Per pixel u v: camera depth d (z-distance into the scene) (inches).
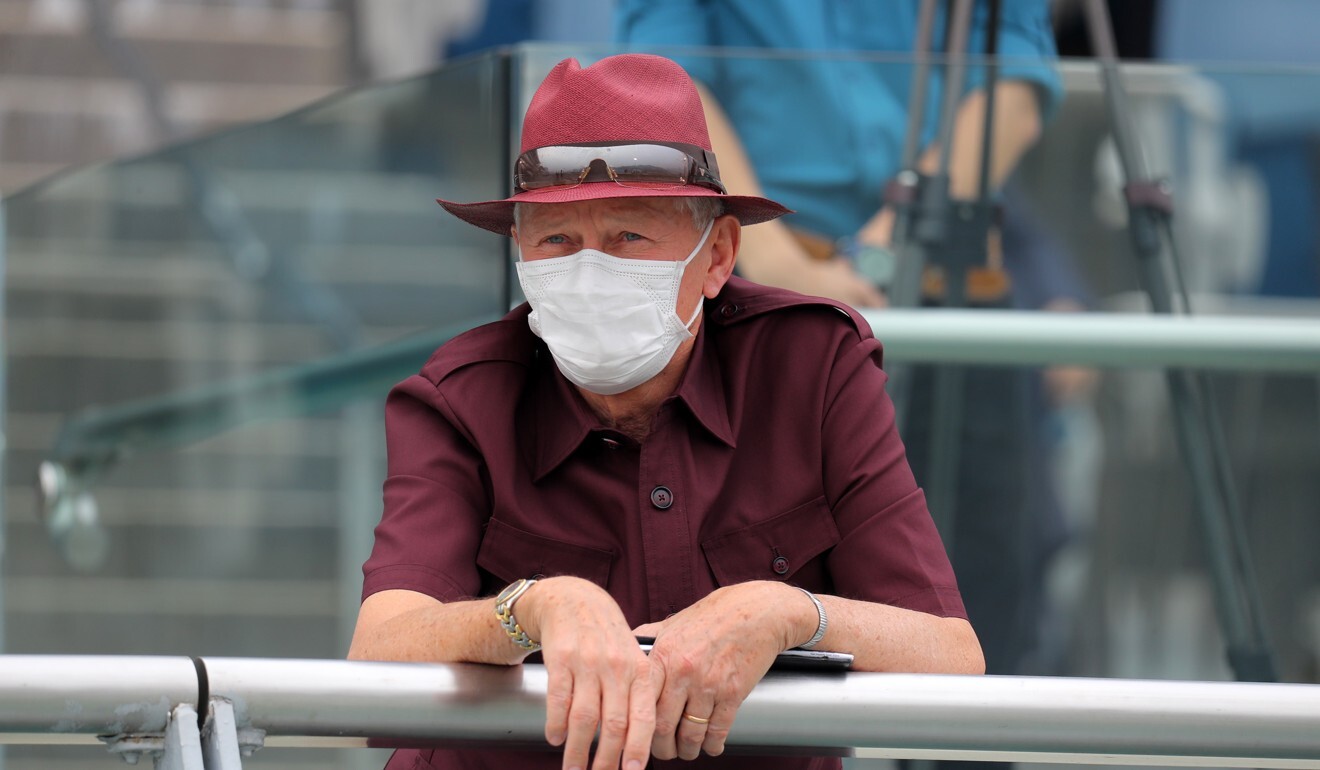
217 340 417.7
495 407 231.6
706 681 183.8
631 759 178.1
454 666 183.0
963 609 221.6
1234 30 567.2
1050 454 356.2
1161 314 360.5
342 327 393.1
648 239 222.7
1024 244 358.3
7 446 443.2
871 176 354.0
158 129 676.1
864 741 184.7
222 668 175.5
